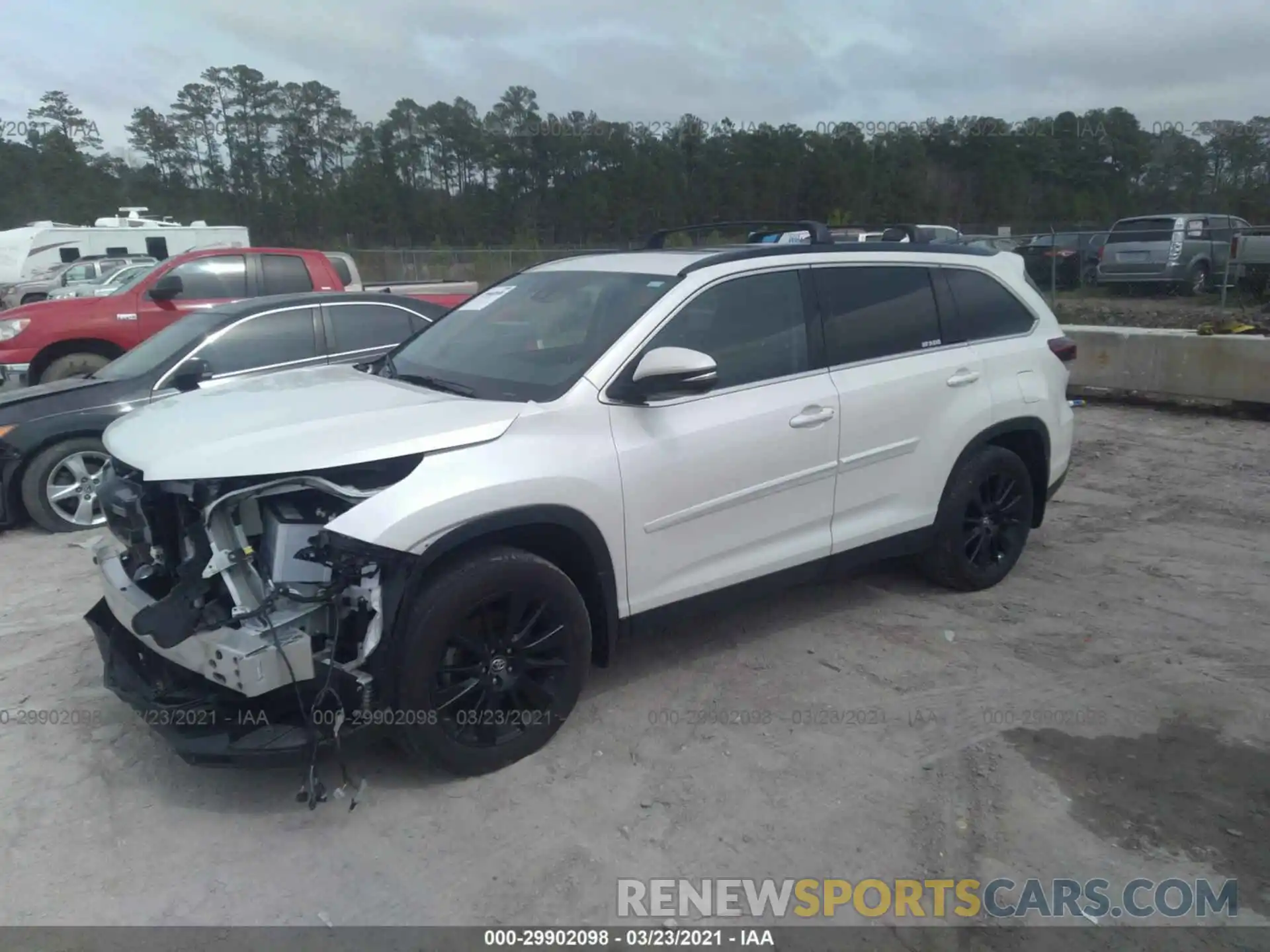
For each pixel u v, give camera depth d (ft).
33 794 11.59
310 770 10.68
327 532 10.37
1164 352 33.22
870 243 16.06
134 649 12.12
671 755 12.30
